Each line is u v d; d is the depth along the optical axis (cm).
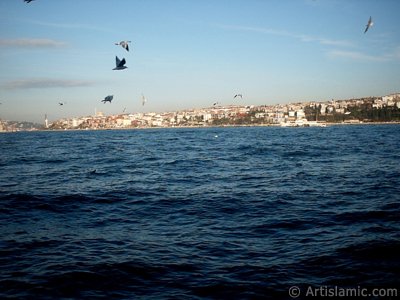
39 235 1240
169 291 815
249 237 1179
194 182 2414
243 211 1543
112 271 917
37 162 4022
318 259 965
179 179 2566
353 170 2834
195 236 1204
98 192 2059
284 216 1435
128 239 1186
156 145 7269
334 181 2317
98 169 3241
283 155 4297
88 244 1136
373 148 5006
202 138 10025
